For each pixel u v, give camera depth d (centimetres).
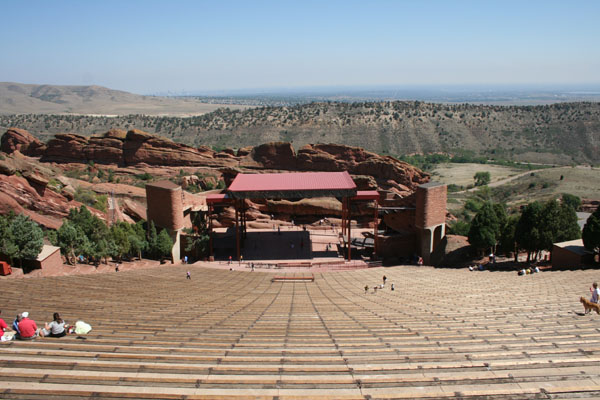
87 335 1530
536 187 13012
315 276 4278
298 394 959
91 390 950
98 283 3231
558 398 895
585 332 1502
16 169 4916
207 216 6012
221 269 4575
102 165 10731
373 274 4338
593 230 3578
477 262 4703
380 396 917
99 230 4344
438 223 5031
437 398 908
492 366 1084
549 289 2697
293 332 1688
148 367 1100
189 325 1820
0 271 3334
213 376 1056
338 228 6375
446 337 1506
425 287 3372
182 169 10494
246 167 9244
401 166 8306
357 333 1652
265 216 6675
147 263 4669
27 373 1017
